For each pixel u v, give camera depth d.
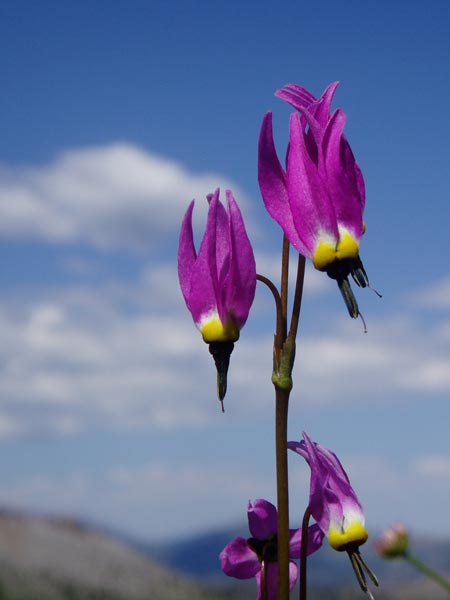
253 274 0.16
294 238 0.16
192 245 0.16
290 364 0.16
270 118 0.16
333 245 0.16
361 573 0.16
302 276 0.16
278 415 0.16
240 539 0.17
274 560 0.17
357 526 0.16
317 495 0.16
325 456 0.16
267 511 0.17
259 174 0.16
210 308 0.16
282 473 0.16
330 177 0.16
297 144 0.16
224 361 0.16
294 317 0.16
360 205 0.16
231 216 0.16
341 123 0.16
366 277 0.16
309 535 0.17
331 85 0.16
